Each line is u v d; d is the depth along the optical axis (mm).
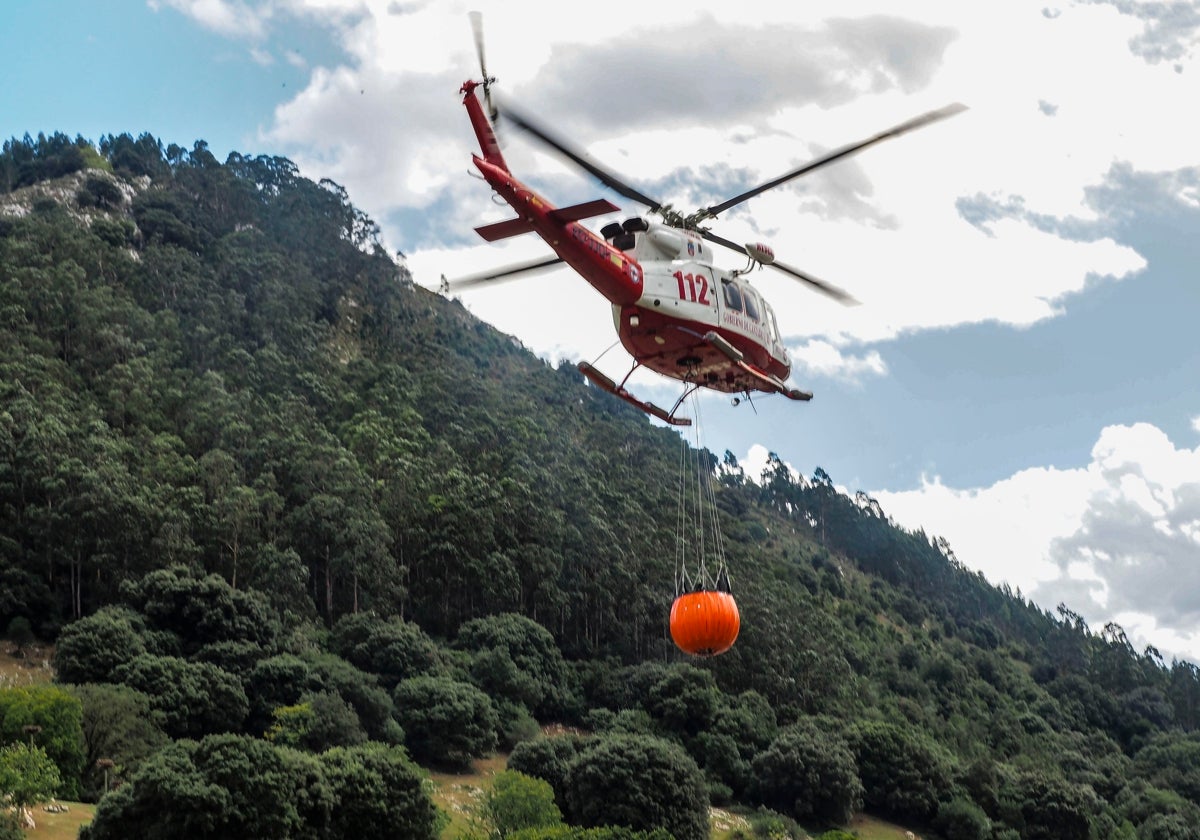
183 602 97875
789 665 124250
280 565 109312
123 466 113438
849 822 102688
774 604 133375
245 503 114938
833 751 103250
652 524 145625
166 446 123188
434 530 124375
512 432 158250
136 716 78750
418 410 159500
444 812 77500
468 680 104625
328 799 65625
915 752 109000
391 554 124250
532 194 34125
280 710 85375
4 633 99438
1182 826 113062
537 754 86625
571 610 126312
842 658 134750
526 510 131000
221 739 63562
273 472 126562
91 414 125125
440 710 94188
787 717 118188
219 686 87500
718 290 38438
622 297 36500
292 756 66625
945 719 146250
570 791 83625
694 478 192750
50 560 103625
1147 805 119625
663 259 37812
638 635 126188
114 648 88375
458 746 94438
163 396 135125
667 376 39969
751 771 103562
